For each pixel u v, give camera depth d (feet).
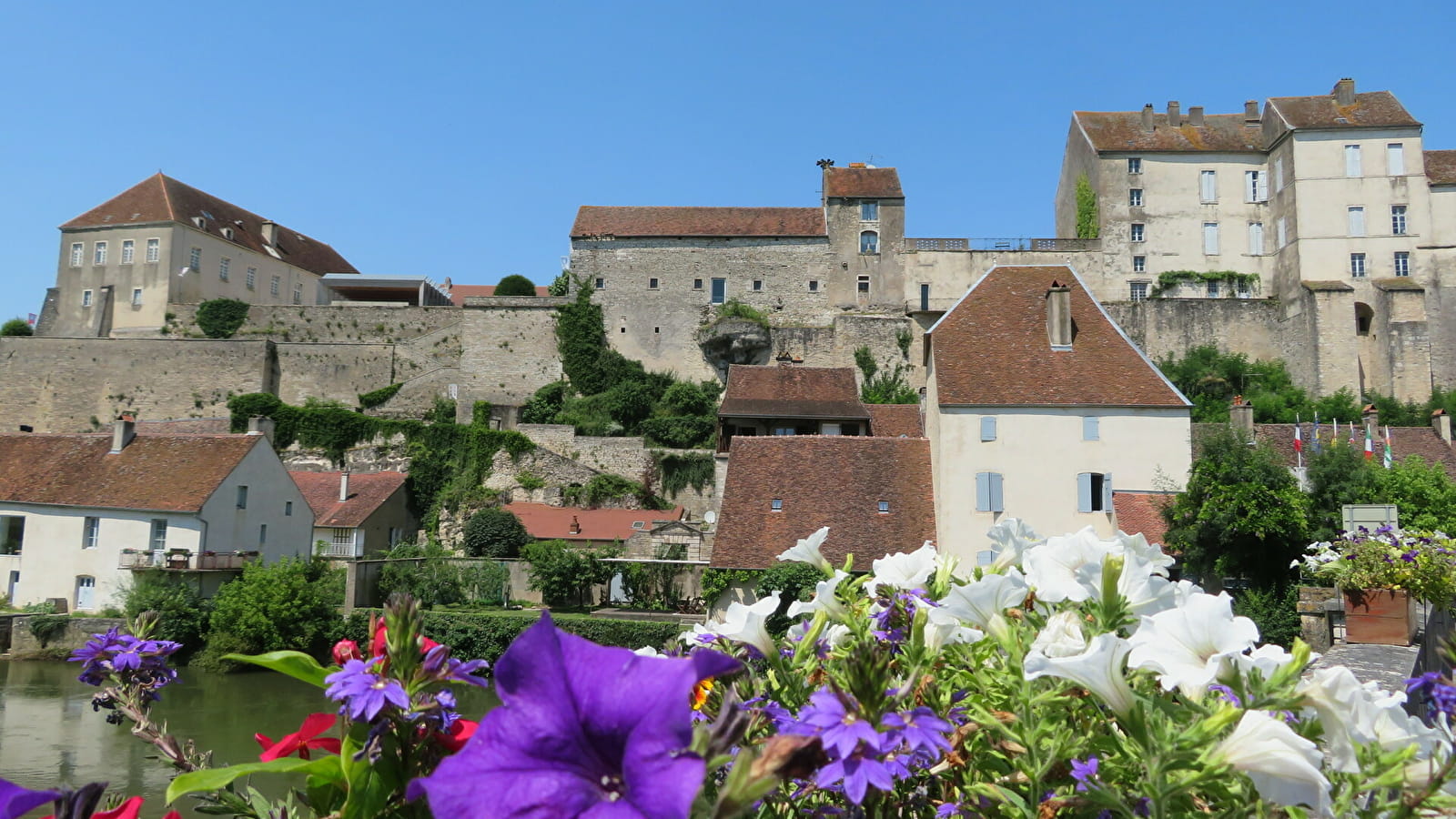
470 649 104.68
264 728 71.92
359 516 147.33
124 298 198.39
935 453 91.81
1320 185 177.58
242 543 121.70
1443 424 120.78
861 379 183.42
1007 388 89.15
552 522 151.12
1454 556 34.73
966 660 10.50
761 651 9.62
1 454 125.08
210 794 7.36
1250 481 68.23
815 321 191.21
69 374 188.44
